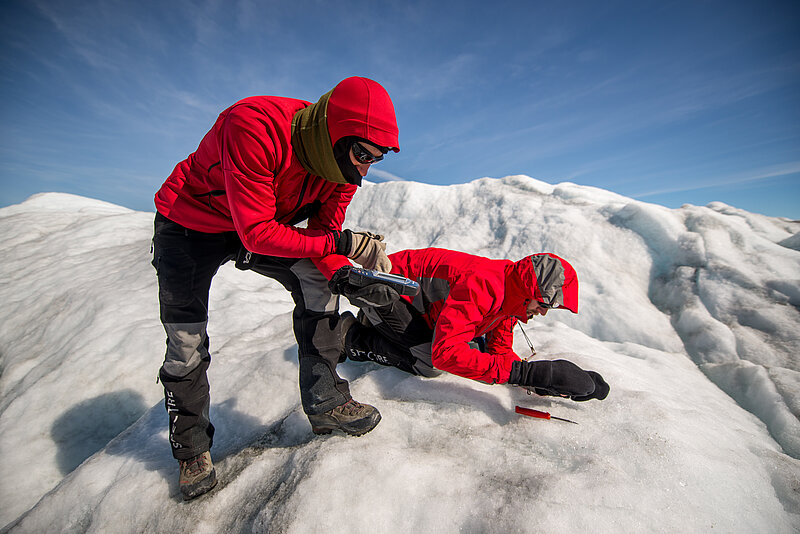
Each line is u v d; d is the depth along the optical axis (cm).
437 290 198
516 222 423
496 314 192
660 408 171
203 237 156
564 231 385
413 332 202
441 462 154
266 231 131
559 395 176
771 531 124
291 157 132
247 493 162
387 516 136
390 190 534
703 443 155
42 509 175
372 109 121
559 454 155
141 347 313
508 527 122
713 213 359
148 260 460
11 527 174
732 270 303
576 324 316
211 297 390
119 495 168
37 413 281
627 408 172
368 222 527
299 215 161
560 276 175
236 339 304
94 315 365
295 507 142
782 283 279
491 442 162
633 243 361
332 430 177
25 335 401
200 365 167
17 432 270
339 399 170
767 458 154
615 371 204
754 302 278
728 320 277
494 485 140
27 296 454
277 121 125
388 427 180
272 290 420
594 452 151
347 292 151
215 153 136
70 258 521
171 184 152
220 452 195
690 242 335
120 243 565
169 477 173
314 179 149
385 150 127
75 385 294
